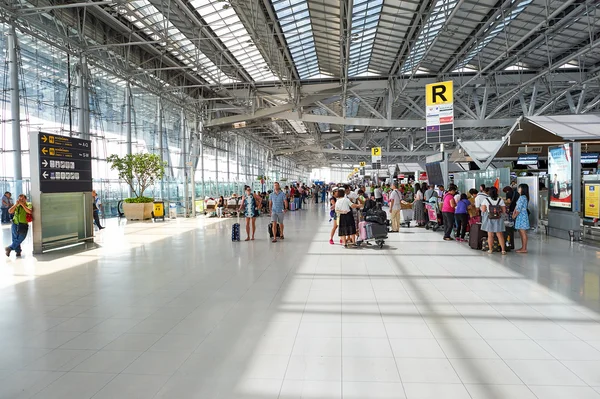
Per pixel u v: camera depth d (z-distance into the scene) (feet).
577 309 18.28
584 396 10.82
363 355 13.52
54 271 28.40
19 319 17.94
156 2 54.85
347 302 19.74
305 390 11.28
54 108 63.57
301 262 30.53
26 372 12.71
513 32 68.23
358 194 50.70
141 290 22.80
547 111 132.26
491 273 25.76
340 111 138.21
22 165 58.08
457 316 17.46
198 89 106.73
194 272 27.45
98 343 14.98
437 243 39.81
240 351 14.01
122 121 80.79
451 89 48.52
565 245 36.81
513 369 12.41
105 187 75.82
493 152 59.57
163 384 11.76
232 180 146.41
